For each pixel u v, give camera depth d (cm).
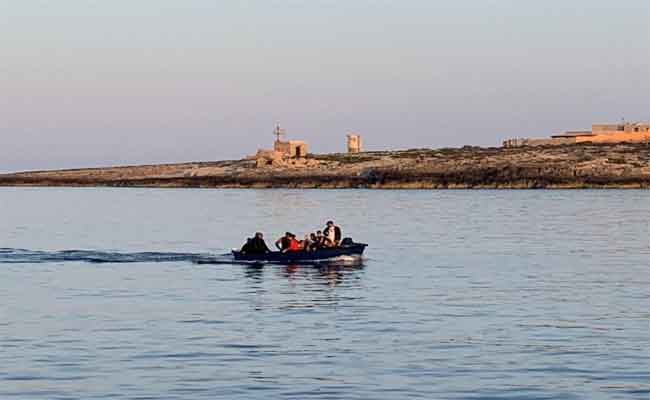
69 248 9319
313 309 5209
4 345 4197
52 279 6625
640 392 3403
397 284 6256
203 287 6169
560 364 3822
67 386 3497
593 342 4234
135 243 9888
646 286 6106
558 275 6725
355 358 3941
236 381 3572
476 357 3953
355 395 3388
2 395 3372
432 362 3869
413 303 5406
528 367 3775
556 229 11319
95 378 3609
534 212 14850
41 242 10088
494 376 3641
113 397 3359
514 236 10319
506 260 7800
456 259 7900
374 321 4806
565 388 3466
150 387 3488
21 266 7488
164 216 14975
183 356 3975
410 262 7662
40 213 16275
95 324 4728
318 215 14738
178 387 3488
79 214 15850
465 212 15100
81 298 5659
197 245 9612
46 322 4788
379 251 8606
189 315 5012
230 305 5372
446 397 3362
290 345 4194
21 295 5791
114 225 12862
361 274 6850
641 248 8856
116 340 4309
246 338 4353
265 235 11056
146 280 6556
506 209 15775
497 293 5806
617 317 4894
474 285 6191
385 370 3738
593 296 5656
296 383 3544
